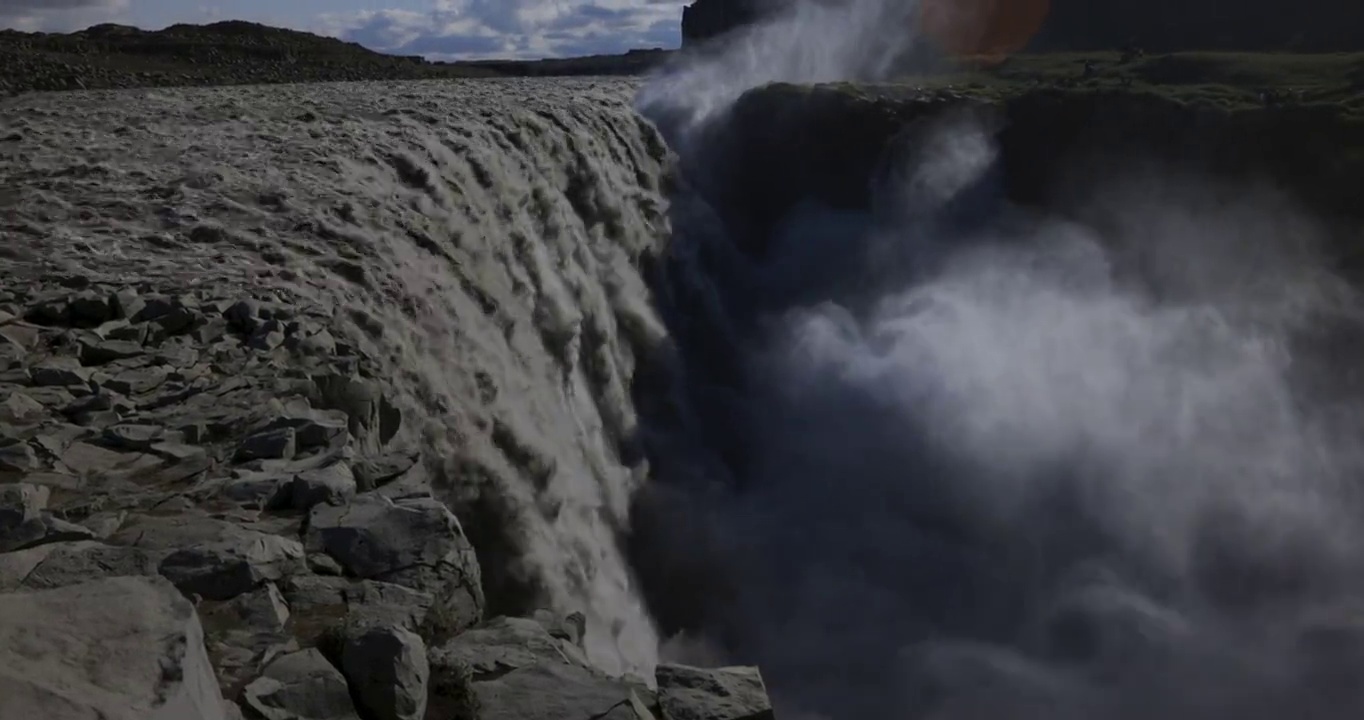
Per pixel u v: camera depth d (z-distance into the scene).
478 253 16.56
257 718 4.07
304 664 4.43
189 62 41.03
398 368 10.68
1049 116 32.53
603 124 27.73
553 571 12.09
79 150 15.68
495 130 21.16
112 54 40.47
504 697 4.57
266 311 9.51
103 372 7.98
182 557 5.13
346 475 6.43
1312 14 56.81
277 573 5.27
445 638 5.29
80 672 3.25
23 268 10.02
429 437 10.63
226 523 5.62
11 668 3.16
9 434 6.75
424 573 5.54
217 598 4.99
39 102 21.75
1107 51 56.59
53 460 6.46
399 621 5.06
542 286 19.59
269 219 12.89
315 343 9.18
